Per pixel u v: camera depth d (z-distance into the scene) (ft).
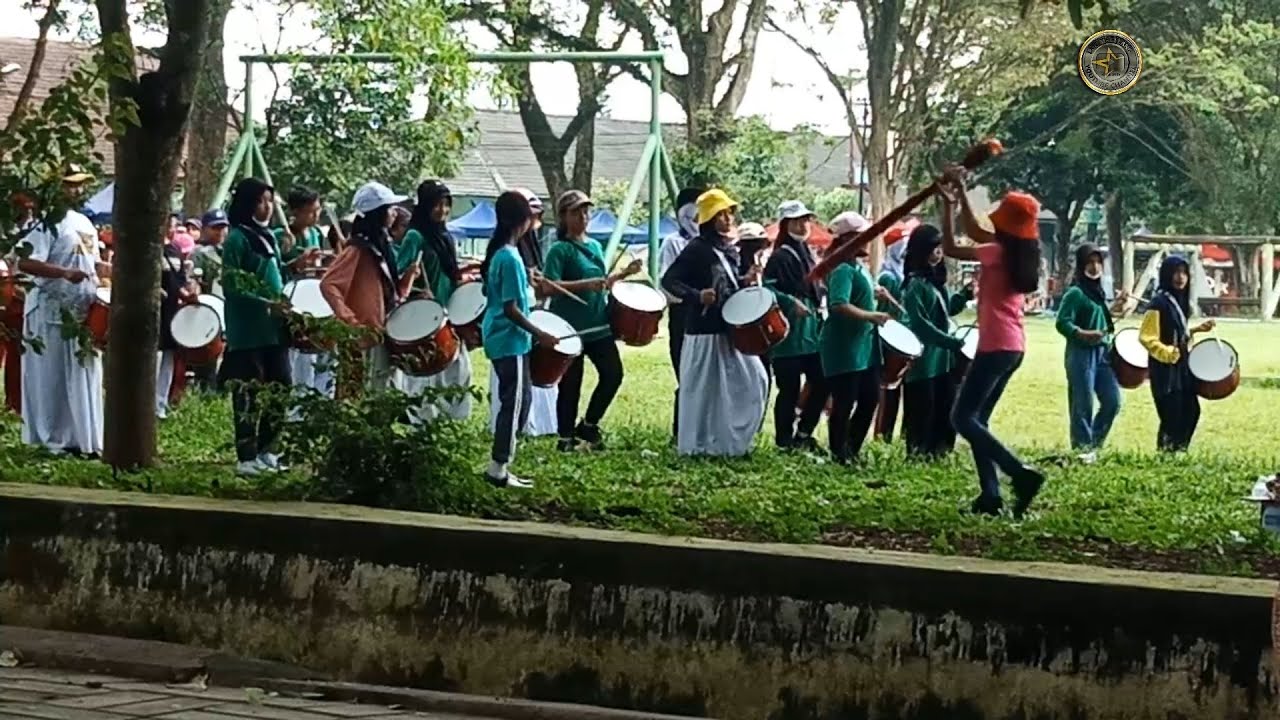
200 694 41.60
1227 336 154.71
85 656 42.83
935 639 39.58
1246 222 189.78
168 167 51.31
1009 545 45.24
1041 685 39.14
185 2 50.39
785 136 164.25
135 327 51.57
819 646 40.06
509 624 41.65
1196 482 58.18
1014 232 48.60
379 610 42.37
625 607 41.04
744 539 45.27
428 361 54.75
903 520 47.91
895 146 164.86
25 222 52.03
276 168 112.57
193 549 43.50
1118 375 66.90
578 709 40.83
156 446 52.39
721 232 61.21
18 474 49.52
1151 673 38.75
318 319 51.11
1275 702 38.04
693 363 60.85
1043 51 162.50
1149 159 199.21
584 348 62.64
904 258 63.31
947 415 62.80
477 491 47.19
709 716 40.55
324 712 40.75
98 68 47.60
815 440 64.23
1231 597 38.29
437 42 83.87
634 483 54.75
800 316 62.69
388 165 115.75
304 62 86.53
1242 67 176.04
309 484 46.26
